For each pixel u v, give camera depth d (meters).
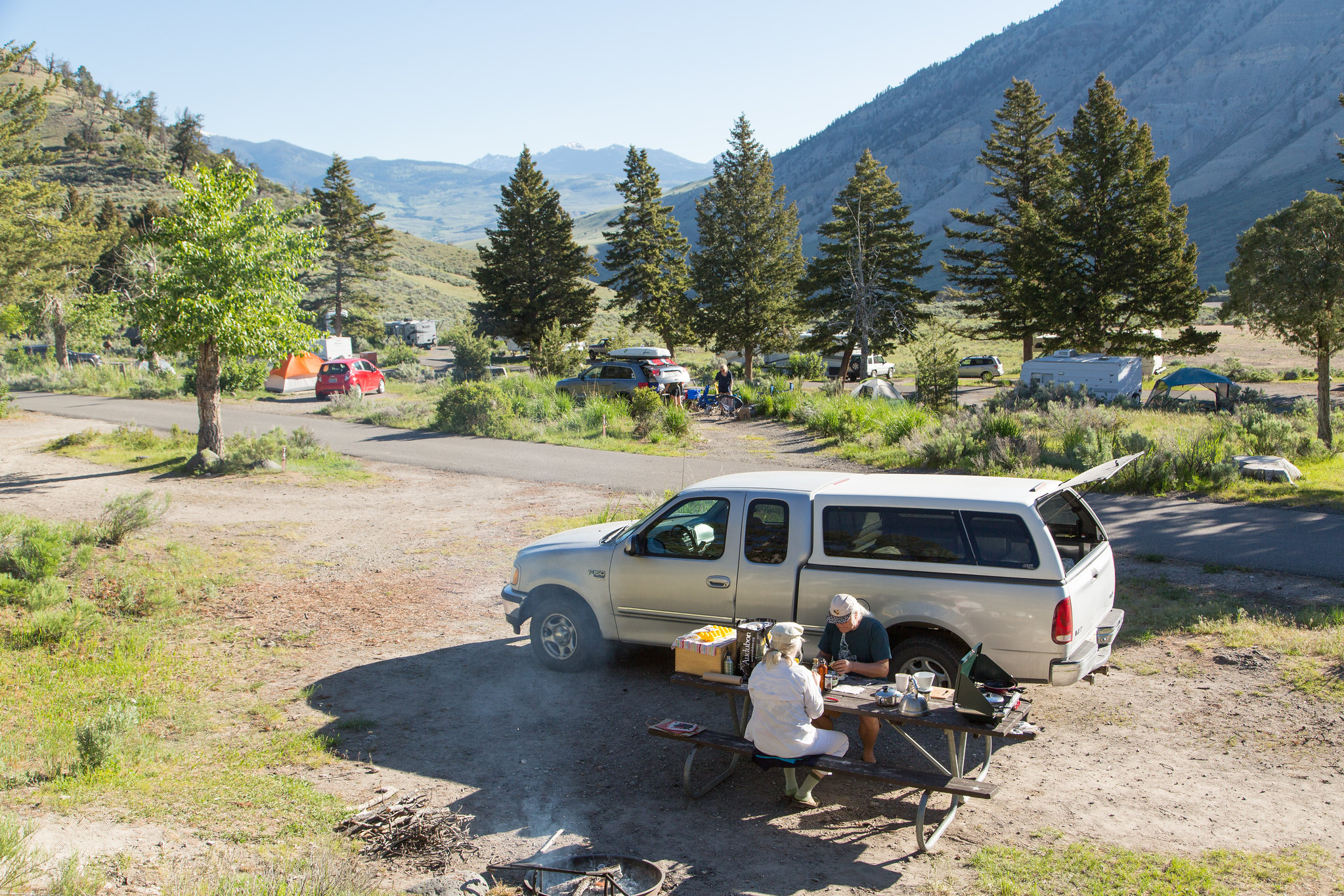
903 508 6.10
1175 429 22.52
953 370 32.88
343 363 37.56
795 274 59.09
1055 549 5.63
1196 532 12.29
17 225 44.41
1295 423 21.94
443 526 14.49
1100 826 4.75
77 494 16.94
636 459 21.39
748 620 6.16
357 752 6.11
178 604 9.85
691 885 4.30
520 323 64.62
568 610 7.51
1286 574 10.12
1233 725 6.00
